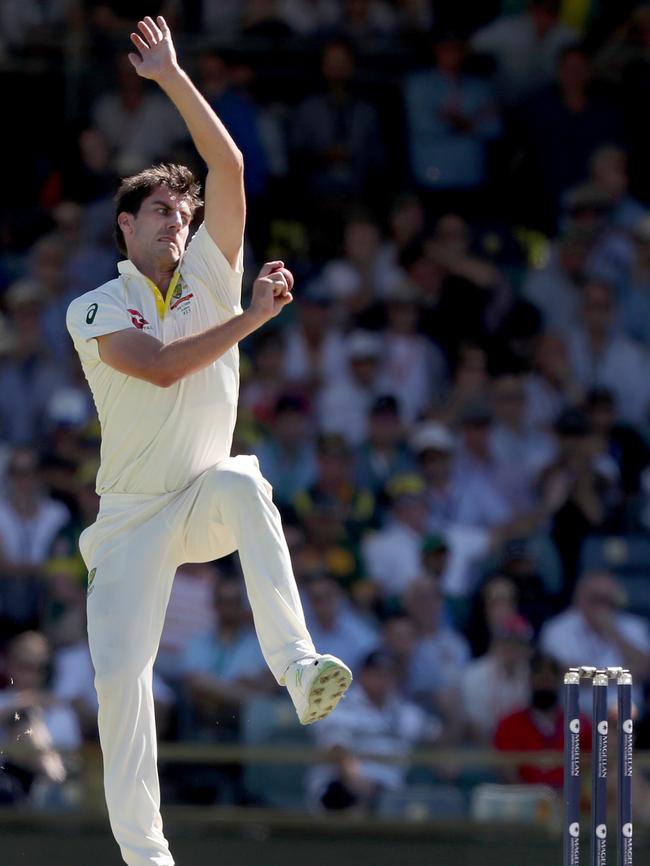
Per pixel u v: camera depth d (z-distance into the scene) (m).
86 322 15.84
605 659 31.45
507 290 39.16
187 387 15.97
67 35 42.03
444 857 27.14
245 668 29.39
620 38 43.06
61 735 28.56
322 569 32.09
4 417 36.34
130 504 16.11
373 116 42.00
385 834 27.27
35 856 26.91
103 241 39.66
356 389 36.47
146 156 40.56
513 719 28.53
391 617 31.08
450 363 38.00
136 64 15.61
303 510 33.12
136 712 15.80
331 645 30.22
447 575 32.91
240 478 15.61
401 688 30.02
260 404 35.91
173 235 16.23
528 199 41.72
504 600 31.45
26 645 28.47
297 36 42.31
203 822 27.33
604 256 40.09
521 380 37.12
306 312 37.12
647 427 37.47
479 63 42.53
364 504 33.50
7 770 27.17
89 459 34.28
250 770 27.52
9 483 32.75
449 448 34.75
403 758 27.23
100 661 15.64
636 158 42.47
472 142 41.94
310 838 27.31
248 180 40.81
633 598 33.72
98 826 26.95
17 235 39.97
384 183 41.72
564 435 35.56
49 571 31.86
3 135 41.22
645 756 27.23
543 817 27.09
